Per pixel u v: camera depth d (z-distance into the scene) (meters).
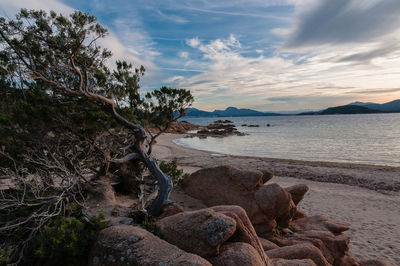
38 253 4.07
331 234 6.91
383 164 23.38
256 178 7.80
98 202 6.61
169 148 35.03
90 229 4.72
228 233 4.00
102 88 8.16
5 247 4.51
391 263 6.83
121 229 4.16
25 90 6.71
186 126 92.31
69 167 7.14
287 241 6.64
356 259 6.84
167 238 4.31
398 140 41.16
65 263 4.11
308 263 4.73
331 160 26.12
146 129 8.64
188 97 8.62
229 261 3.70
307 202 12.52
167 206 6.62
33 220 5.21
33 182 5.96
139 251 3.56
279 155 29.98
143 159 7.78
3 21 5.57
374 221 9.94
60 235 4.20
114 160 7.35
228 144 42.62
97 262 3.79
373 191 14.57
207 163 23.45
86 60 6.93
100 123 7.17
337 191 14.58
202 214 4.35
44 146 6.49
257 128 87.25
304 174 18.86
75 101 7.04
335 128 75.38
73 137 7.04
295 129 77.56
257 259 3.81
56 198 5.66
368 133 55.06
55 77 6.97
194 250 3.96
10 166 6.33
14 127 6.18
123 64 8.38
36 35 5.83
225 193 8.03
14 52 6.02
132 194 8.23
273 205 7.04
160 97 8.43
